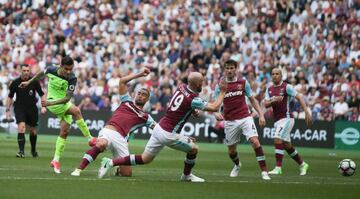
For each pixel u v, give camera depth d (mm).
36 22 92938
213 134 73625
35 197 24453
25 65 45062
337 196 27906
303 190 29422
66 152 51031
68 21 92062
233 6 88812
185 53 83062
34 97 45562
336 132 71688
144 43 85938
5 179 29531
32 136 45656
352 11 84188
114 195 25703
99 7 92562
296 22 85688
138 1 93000
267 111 72500
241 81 35750
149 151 31078
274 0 87875
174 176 34562
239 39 84688
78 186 27828
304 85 75000
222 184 30719
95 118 75688
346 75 75812
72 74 36281
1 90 81125
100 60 85938
